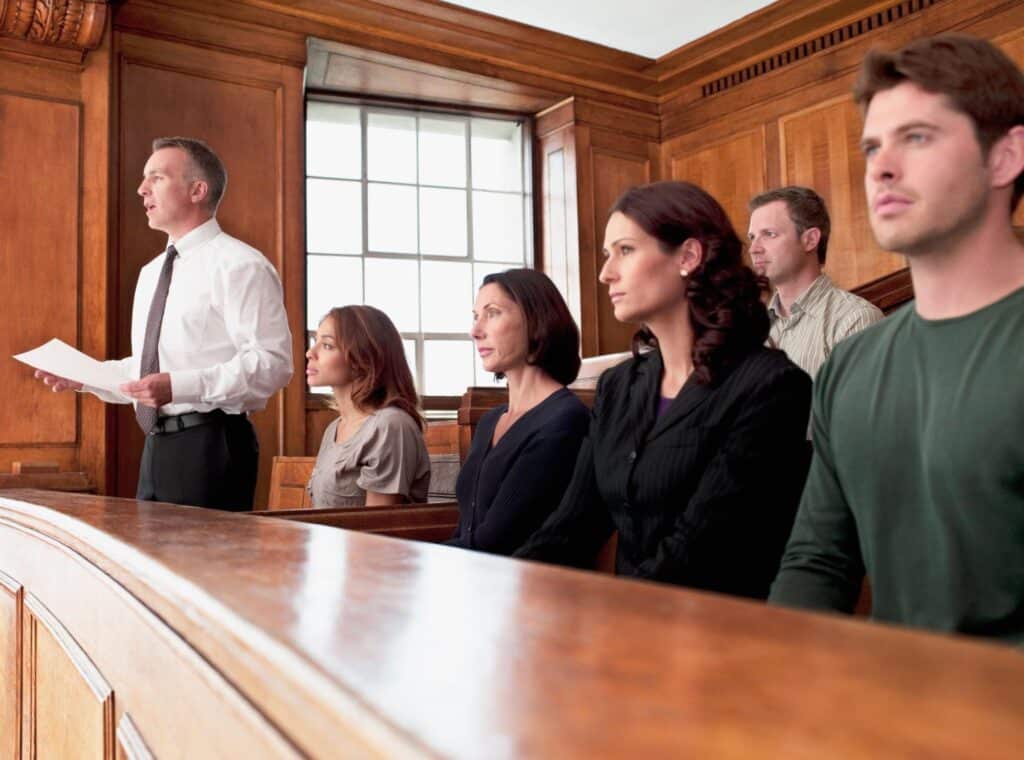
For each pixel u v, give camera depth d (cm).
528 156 839
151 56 617
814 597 141
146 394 283
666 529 187
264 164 654
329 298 746
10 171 520
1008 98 121
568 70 808
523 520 231
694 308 190
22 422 510
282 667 47
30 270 519
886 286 380
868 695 33
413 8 702
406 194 788
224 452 302
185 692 74
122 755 100
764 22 754
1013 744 28
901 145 125
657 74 846
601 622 47
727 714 32
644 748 29
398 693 38
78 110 540
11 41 524
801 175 765
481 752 31
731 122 816
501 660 41
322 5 677
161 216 319
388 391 310
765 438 179
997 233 124
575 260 806
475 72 761
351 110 773
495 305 250
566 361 254
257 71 657
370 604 58
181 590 72
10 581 175
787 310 347
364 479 293
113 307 581
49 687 144
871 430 131
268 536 104
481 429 261
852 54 737
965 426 118
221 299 315
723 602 51
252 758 54
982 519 117
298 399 648
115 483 563
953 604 119
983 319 122
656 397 198
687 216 192
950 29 680
